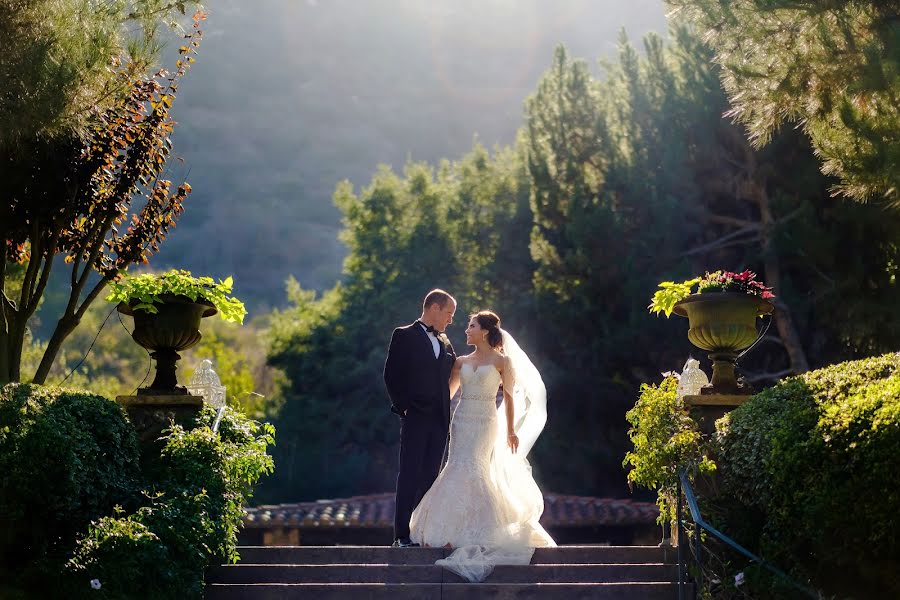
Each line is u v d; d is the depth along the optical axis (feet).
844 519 19.83
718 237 71.10
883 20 26.63
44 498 21.52
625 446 73.92
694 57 69.46
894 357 22.39
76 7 27.58
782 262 66.28
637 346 68.80
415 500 25.79
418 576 23.65
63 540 22.39
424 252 94.22
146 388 26.99
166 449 25.30
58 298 161.17
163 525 22.30
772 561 21.52
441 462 26.18
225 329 140.97
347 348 100.42
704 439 25.75
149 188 36.91
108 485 23.52
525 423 27.73
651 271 68.13
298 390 107.96
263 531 65.16
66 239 36.29
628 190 69.97
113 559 21.13
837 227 62.59
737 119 29.55
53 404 23.15
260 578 23.65
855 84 25.95
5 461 21.06
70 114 27.45
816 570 20.98
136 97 35.17
